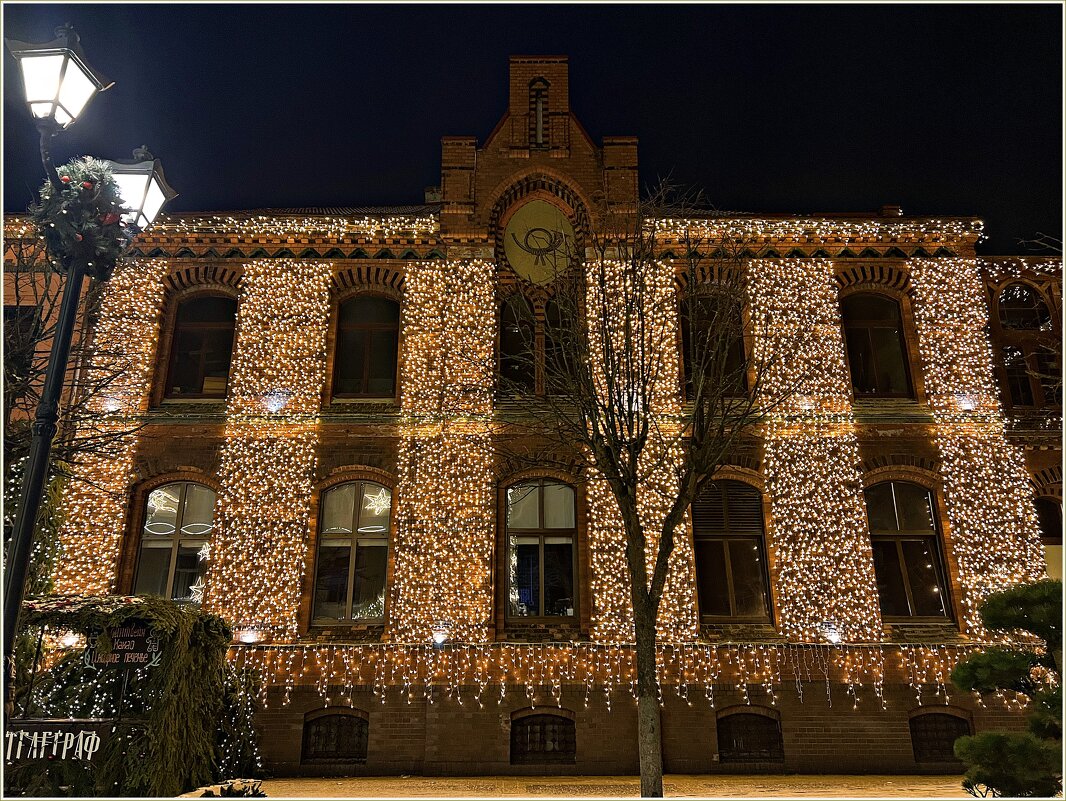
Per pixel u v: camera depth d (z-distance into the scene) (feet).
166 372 54.60
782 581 49.96
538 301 55.83
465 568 49.55
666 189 46.68
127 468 51.34
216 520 50.55
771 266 56.18
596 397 35.73
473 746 46.21
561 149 57.62
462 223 56.24
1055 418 54.39
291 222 56.18
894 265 56.65
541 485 52.26
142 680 38.68
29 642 37.88
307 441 52.19
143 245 55.88
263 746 46.03
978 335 55.16
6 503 38.17
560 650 48.08
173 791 35.83
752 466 52.16
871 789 40.65
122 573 50.03
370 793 39.65
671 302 54.70
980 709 47.60
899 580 51.11
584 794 39.42
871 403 53.88
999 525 51.34
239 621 48.57
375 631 49.08
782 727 47.01
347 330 55.98
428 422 52.37
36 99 26.20
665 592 49.19
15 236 53.93
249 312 54.80
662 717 46.96
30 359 41.19
